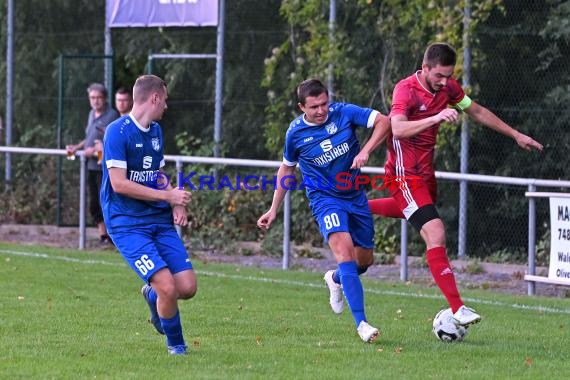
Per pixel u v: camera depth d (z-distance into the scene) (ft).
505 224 129.59
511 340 75.20
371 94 135.95
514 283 114.52
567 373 62.90
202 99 156.25
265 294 98.07
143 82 65.57
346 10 137.69
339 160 73.97
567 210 101.24
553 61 126.93
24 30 176.14
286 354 67.51
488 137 129.49
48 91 174.60
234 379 59.36
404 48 131.64
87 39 173.78
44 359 64.95
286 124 142.10
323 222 73.97
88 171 139.03
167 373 60.95
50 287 98.63
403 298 98.07
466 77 123.65
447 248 132.98
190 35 157.99
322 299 95.50
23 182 165.27
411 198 75.31
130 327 77.61
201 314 84.84
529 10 127.13
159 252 66.03
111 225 65.82
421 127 71.15
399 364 64.69
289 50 145.38
